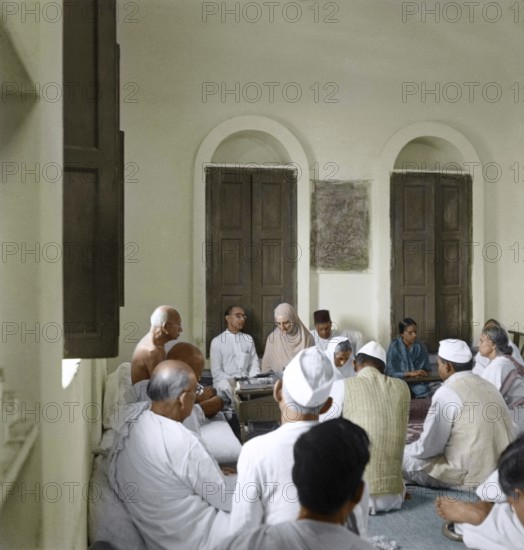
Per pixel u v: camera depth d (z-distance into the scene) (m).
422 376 7.98
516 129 9.91
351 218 9.59
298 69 9.41
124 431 3.58
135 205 8.98
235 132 9.20
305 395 2.88
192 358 5.41
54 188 2.63
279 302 9.40
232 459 4.93
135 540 3.46
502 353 6.05
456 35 9.69
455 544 4.01
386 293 9.59
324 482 1.72
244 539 1.72
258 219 9.34
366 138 9.58
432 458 4.89
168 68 9.05
